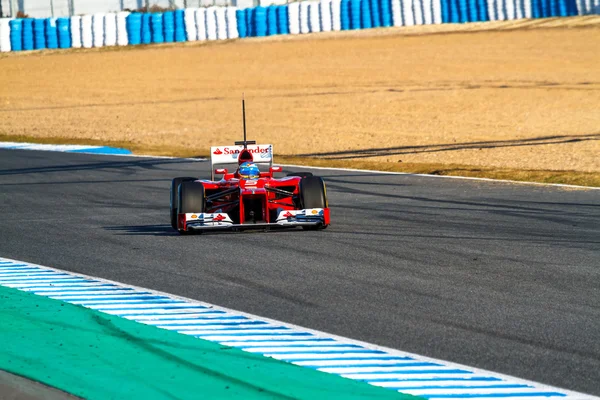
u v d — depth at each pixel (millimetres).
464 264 34719
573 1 191625
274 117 115125
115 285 32531
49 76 174250
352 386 21000
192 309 28672
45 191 64062
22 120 125188
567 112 106125
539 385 20797
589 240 39438
